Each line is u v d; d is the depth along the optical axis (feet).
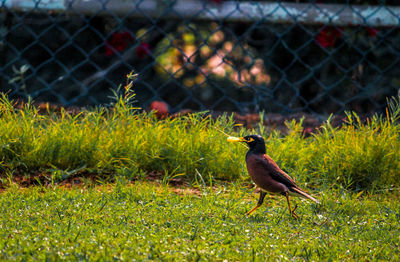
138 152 34.22
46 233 19.84
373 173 33.96
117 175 32.81
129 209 25.22
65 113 38.68
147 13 39.50
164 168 34.09
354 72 48.91
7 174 30.81
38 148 32.78
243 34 46.34
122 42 48.52
